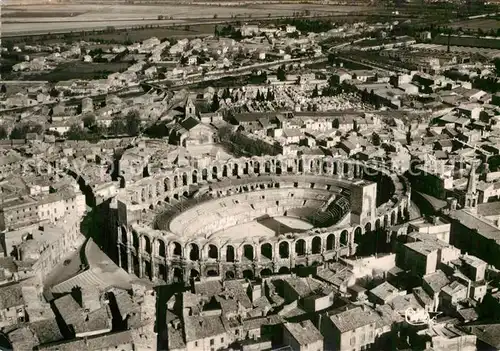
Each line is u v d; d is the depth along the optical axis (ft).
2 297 574.97
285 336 522.47
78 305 584.81
